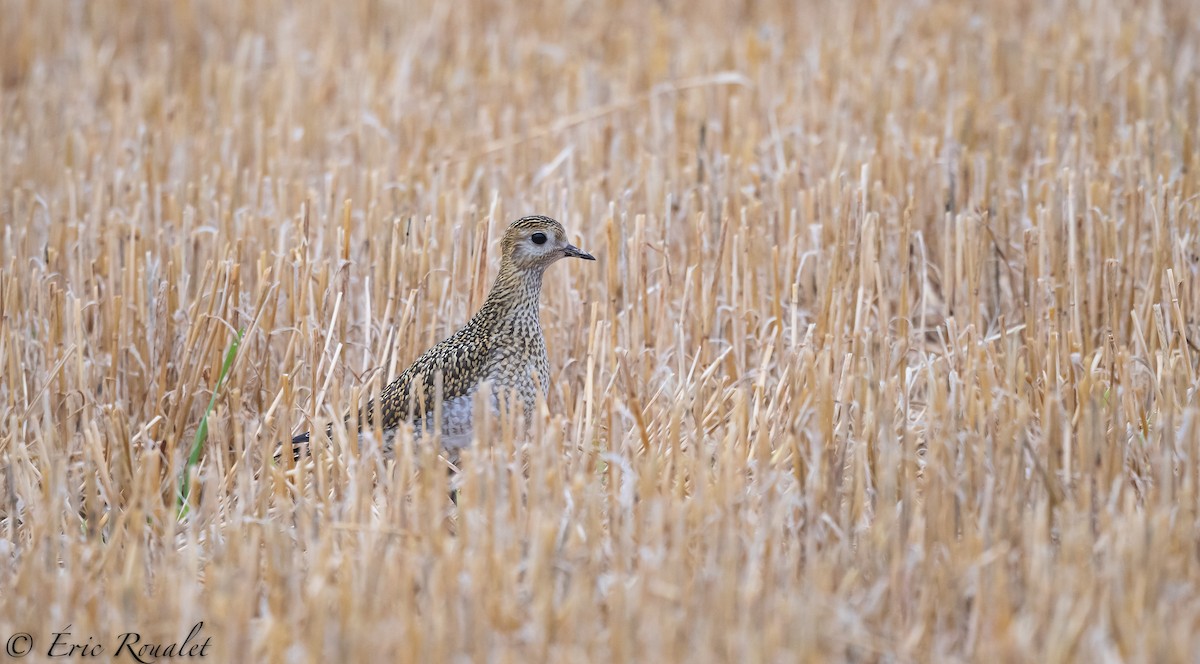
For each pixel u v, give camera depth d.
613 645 9.48
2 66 27.16
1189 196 17.67
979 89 23.17
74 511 12.46
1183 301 15.42
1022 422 12.03
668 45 26.80
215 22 28.67
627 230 16.80
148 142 20.86
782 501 10.98
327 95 24.34
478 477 11.29
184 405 14.57
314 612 9.69
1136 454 12.54
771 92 22.73
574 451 12.21
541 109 23.09
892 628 10.25
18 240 17.09
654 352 15.47
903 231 16.00
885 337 14.49
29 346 15.33
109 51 26.56
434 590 9.86
